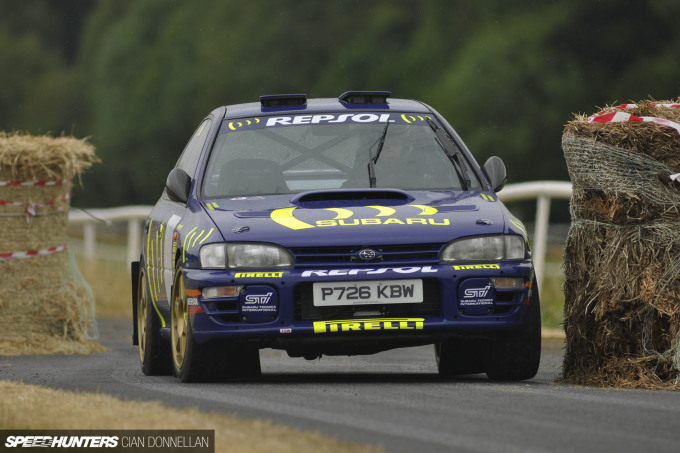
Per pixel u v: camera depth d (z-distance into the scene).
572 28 129.00
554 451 15.41
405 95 140.75
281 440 15.48
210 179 27.67
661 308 24.80
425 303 24.69
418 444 15.80
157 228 29.86
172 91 165.50
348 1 157.75
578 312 25.84
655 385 24.33
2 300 41.53
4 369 32.34
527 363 25.62
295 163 27.78
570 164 26.08
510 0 135.50
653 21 128.50
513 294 25.02
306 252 24.59
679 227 25.05
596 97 127.38
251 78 158.25
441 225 24.97
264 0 161.75
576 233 25.95
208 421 17.05
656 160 25.22
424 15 144.62
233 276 24.52
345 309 24.52
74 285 42.88
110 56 175.12
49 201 42.50
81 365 34.44
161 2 173.38
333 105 29.67
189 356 25.17
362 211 25.52
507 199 51.31
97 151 173.38
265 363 36.03
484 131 125.19
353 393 21.91
